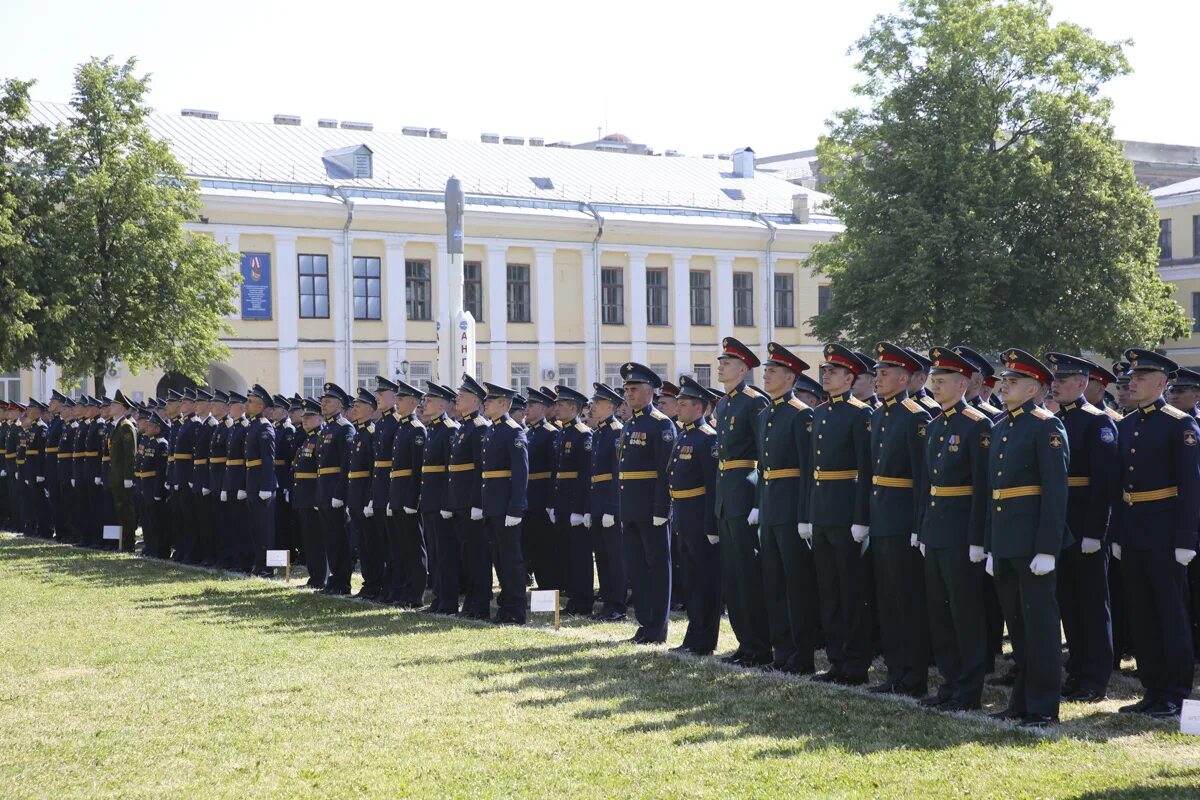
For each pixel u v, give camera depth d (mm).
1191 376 9633
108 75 29234
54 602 14336
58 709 9250
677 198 48031
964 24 32625
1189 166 60562
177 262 29516
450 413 14320
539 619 13531
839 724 8508
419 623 12969
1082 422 9844
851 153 35062
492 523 13188
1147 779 7141
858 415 10078
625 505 12016
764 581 10750
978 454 9023
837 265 35031
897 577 9641
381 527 14812
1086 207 32344
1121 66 33812
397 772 7582
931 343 32781
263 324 39844
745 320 48250
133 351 29125
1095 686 9516
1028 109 33438
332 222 40844
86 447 21031
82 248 28234
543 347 44438
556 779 7359
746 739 8117
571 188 46219
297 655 11078
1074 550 9664
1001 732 8250
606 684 9805
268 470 17031
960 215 31312
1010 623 8883
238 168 40531
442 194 43062
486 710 8984
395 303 42000
